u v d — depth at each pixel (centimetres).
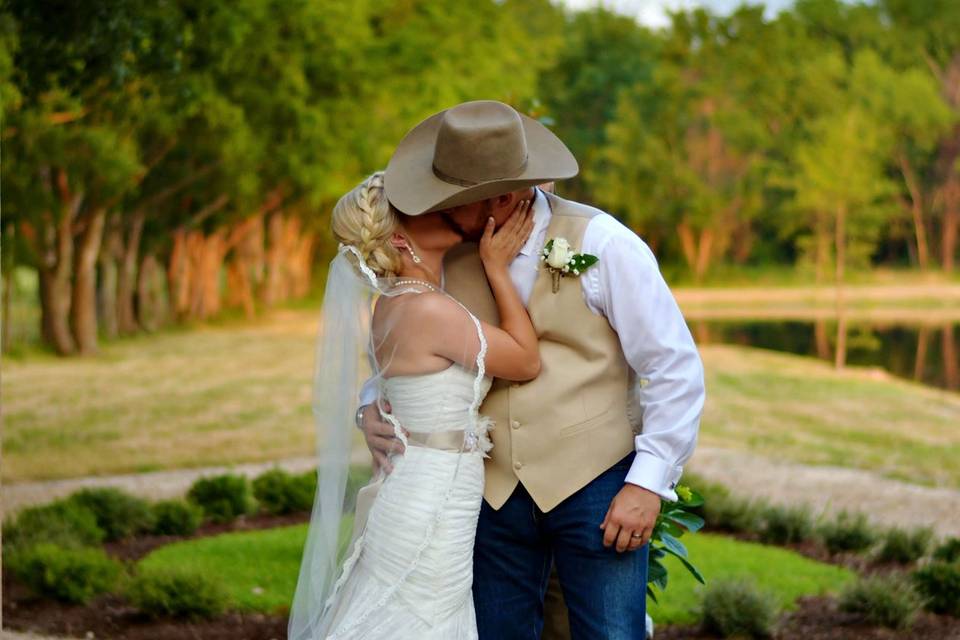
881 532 701
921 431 1387
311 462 1083
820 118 3966
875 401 1695
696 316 3453
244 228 3050
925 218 4069
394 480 283
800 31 4200
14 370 1958
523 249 284
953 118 3956
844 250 3944
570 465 279
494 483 288
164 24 872
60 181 2002
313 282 4678
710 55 4328
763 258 4403
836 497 921
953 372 2367
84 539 666
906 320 3253
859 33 4150
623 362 283
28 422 1377
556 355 283
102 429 1317
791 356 2462
